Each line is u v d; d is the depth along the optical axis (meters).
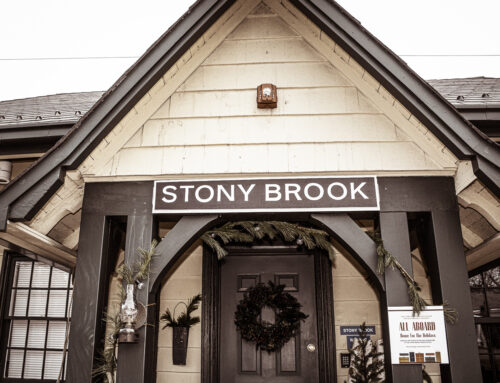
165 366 4.62
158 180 3.63
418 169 3.51
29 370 5.13
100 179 3.66
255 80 3.87
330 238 4.84
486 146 3.23
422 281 4.68
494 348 4.82
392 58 3.46
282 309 4.65
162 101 3.82
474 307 4.95
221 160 3.65
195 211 3.53
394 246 3.38
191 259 4.92
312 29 3.88
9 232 3.54
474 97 4.85
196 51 3.85
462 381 3.06
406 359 3.13
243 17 4.04
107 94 3.53
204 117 3.78
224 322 4.80
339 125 3.68
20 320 5.28
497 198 3.42
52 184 3.36
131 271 3.40
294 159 3.61
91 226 3.56
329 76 3.83
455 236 3.38
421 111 3.36
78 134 3.47
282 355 4.67
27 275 5.41
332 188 3.52
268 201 3.52
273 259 4.95
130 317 3.24
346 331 4.60
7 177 5.12
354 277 4.74
